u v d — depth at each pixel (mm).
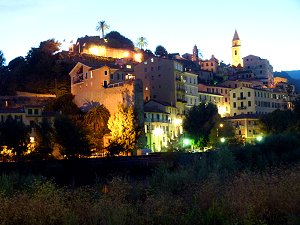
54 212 20625
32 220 20078
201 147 104812
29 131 87625
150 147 113625
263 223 19625
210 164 46750
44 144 81375
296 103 100375
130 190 28469
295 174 26750
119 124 100438
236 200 22188
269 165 53438
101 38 190000
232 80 176500
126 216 20641
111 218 20000
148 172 67312
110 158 75250
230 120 135250
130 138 100062
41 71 145875
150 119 116125
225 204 21719
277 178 26625
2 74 154875
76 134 81625
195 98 147625
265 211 21422
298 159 59531
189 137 106938
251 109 154875
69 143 80688
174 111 130750
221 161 46906
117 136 99438
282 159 61125
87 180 70375
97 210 20766
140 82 110812
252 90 155375
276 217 21438
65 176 72625
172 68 134250
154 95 136500
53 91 140125
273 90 170875
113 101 114188
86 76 124125
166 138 122188
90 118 106625
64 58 155500
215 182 27047
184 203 23844
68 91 138125
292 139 68688
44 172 71000
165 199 23141
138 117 108062
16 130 81938
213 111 108938
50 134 84375
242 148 66062
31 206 20859
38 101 130375
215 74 196750
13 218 20219
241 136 121562
